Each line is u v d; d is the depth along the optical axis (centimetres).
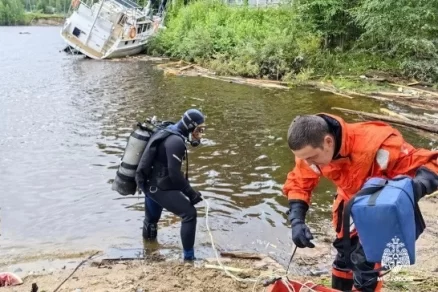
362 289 313
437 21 1770
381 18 1814
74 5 2741
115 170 852
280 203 713
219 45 2394
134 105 1427
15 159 905
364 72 1906
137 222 649
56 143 1017
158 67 2333
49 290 457
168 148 516
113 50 2694
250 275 500
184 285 471
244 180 805
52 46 3547
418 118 1238
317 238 603
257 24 2461
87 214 671
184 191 530
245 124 1198
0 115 1280
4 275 475
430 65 1741
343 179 304
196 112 529
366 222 264
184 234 535
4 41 4047
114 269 512
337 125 289
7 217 657
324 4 2083
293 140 280
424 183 276
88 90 1689
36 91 1656
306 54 1988
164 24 3353
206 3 2870
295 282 334
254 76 1998
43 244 582
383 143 288
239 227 635
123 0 3056
